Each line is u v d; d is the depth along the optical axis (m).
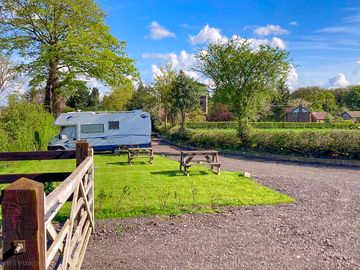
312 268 4.14
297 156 16.27
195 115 43.94
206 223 5.97
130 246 4.91
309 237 5.23
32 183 1.78
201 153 11.33
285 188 8.89
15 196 1.72
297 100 67.19
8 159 5.00
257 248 4.80
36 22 24.81
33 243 1.74
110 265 4.24
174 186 8.76
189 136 26.44
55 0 24.16
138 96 44.53
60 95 27.86
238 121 21.09
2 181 4.86
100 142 20.59
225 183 9.25
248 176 10.56
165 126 37.59
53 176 4.97
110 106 45.72
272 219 6.18
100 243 5.03
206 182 9.36
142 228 5.70
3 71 24.61
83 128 20.38
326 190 8.66
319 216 6.36
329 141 15.23
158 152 20.69
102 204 6.85
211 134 23.27
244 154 19.08
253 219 6.18
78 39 24.67
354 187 9.09
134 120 21.20
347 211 6.70
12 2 24.17
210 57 21.39
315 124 46.97
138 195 7.70
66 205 6.58
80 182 3.89
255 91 20.55
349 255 4.54
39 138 18.72
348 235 5.32
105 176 10.29
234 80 20.80
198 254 4.60
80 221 4.31
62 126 20.58
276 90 21.31
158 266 4.21
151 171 11.50
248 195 7.86
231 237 5.26
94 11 26.22
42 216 1.80
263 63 20.06
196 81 30.22
